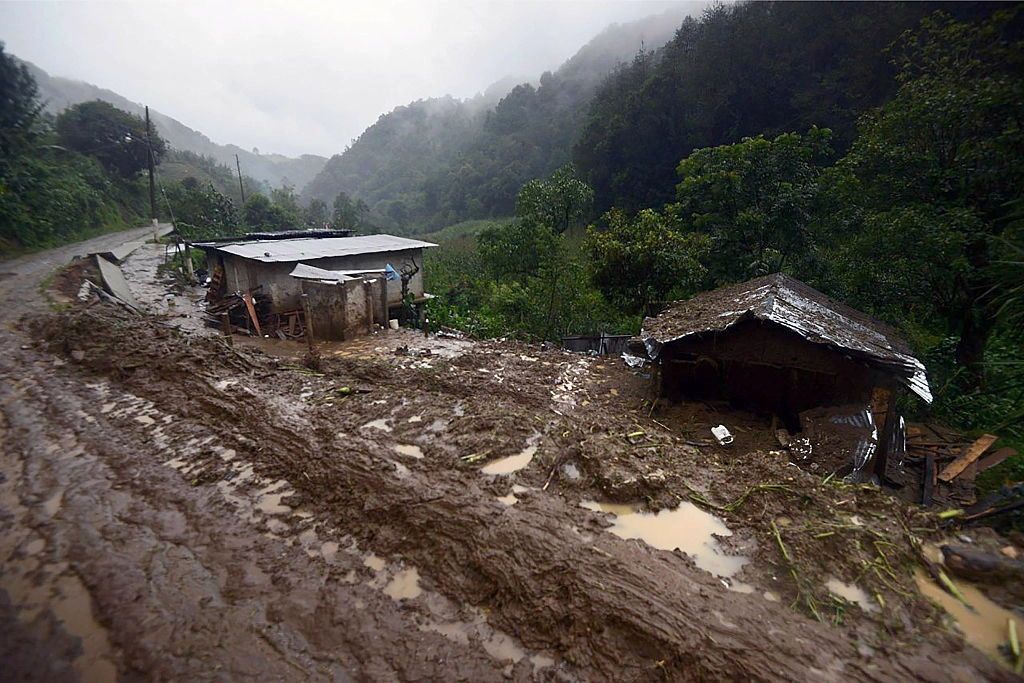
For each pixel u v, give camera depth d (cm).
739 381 850
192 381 771
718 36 3591
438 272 2550
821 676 276
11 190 2248
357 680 305
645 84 3691
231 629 343
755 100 3055
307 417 644
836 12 2875
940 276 1161
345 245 1777
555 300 1669
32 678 311
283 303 1480
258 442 590
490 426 602
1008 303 853
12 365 868
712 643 298
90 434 631
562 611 335
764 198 1501
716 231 1569
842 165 1344
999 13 1170
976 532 406
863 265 1205
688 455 542
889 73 2428
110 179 3731
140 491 511
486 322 1545
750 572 365
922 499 735
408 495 459
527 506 443
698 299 1136
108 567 403
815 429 712
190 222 3528
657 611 323
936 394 1102
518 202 2141
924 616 322
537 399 841
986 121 1084
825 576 356
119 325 1027
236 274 1667
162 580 389
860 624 315
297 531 446
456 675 306
